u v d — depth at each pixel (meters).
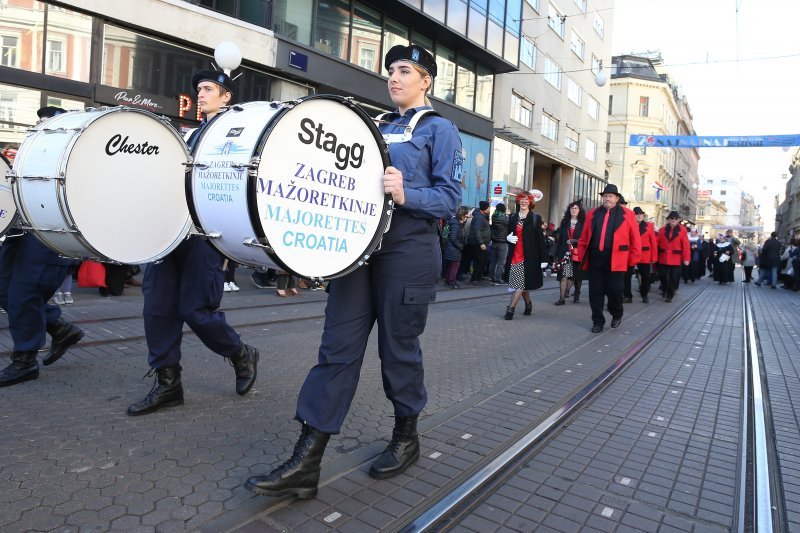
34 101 9.55
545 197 30.86
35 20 9.50
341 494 2.65
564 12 28.17
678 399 4.48
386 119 2.98
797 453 3.46
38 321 4.06
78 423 3.32
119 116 2.93
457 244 12.02
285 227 2.16
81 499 2.47
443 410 3.95
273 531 2.31
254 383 4.25
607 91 36.28
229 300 8.13
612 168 51.12
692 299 12.95
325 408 2.59
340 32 14.69
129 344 5.25
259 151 2.04
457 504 2.61
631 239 7.54
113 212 2.96
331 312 2.69
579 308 9.85
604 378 4.95
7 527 2.22
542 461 3.19
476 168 20.84
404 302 2.70
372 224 2.50
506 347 6.15
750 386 4.96
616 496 2.80
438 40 18.39
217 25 11.75
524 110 24.69
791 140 21.59
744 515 2.66
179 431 3.28
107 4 10.12
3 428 3.19
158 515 2.38
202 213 2.33
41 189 2.84
